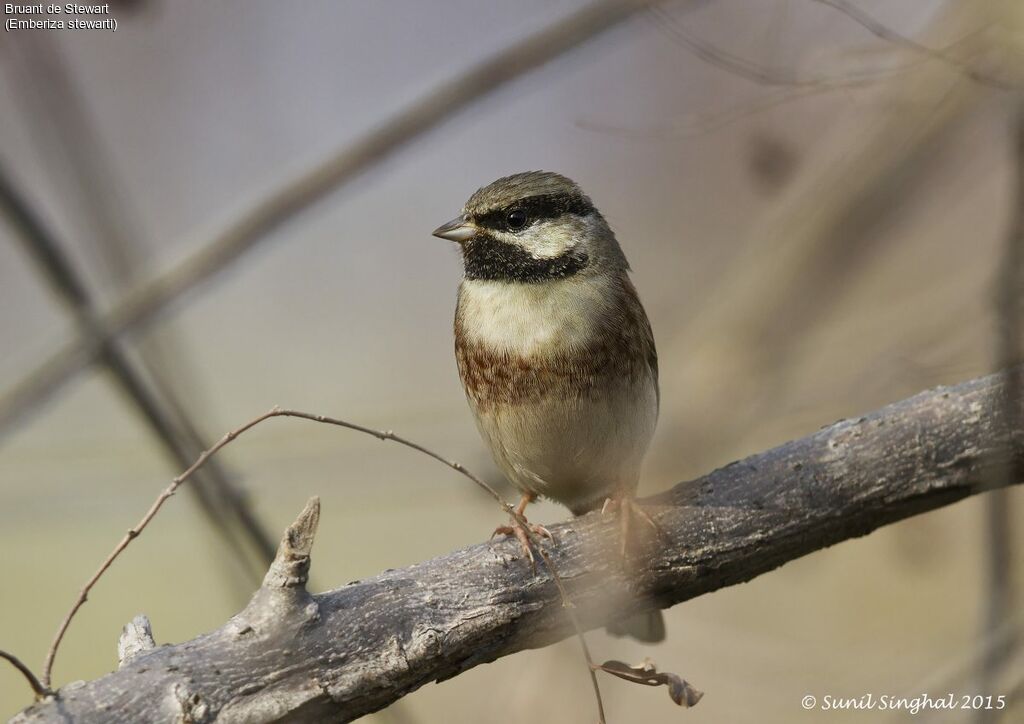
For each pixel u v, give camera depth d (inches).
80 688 252.8
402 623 279.9
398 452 502.3
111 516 499.8
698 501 319.6
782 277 492.4
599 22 367.9
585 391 362.9
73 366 349.1
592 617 307.9
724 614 550.9
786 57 446.3
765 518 318.3
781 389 481.1
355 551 655.8
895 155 482.0
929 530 523.2
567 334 363.3
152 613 637.9
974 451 317.1
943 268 559.8
